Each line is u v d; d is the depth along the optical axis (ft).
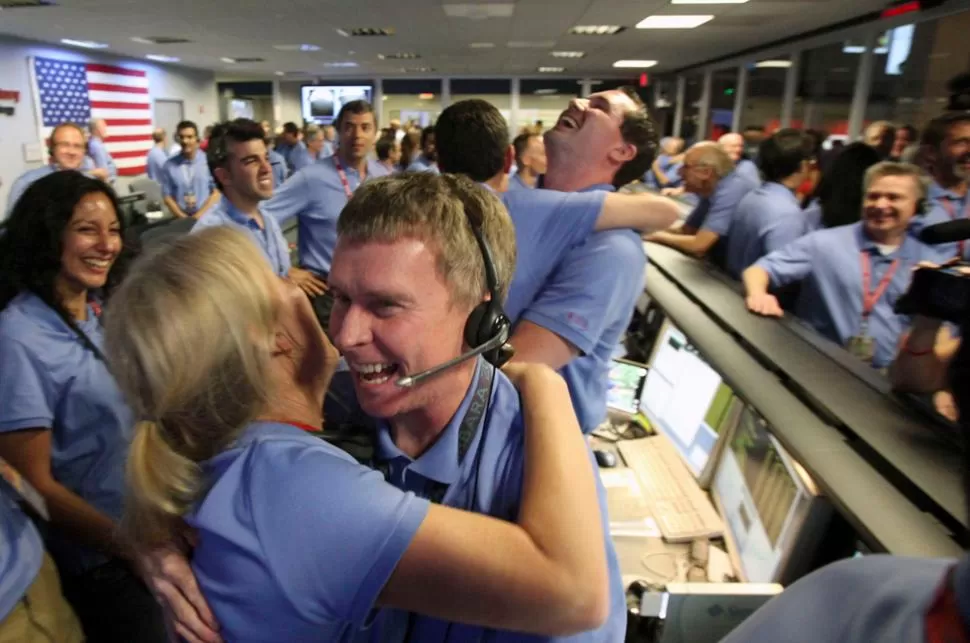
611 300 3.43
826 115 21.38
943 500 2.61
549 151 4.14
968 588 1.09
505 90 46.75
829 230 6.46
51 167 12.51
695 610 3.23
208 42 28.22
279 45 29.25
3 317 3.89
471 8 19.65
